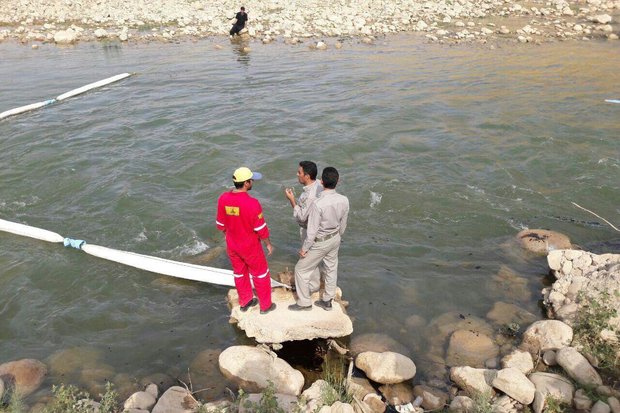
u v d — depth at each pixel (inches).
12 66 834.8
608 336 226.5
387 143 481.1
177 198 392.2
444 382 219.8
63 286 294.8
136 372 232.7
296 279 243.0
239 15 1001.5
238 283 247.3
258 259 236.5
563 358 216.5
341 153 461.4
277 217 362.3
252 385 219.8
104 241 340.2
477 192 390.0
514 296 277.1
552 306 259.3
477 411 193.3
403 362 222.1
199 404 204.1
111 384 223.1
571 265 280.7
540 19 1119.0
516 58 796.6
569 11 1171.9
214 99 632.4
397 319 261.3
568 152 450.6
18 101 649.6
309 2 1304.1
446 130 509.4
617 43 883.4
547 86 647.8
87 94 668.1
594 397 199.3
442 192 389.1
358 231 342.6
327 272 243.0
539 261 305.6
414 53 847.1
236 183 220.8
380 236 336.5
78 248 326.6
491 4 1279.5
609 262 270.2
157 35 1045.2
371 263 308.2
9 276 302.2
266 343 241.0
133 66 813.2
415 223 351.3
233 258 239.1
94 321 266.8
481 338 242.1
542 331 236.1
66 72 789.2
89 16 1234.0
